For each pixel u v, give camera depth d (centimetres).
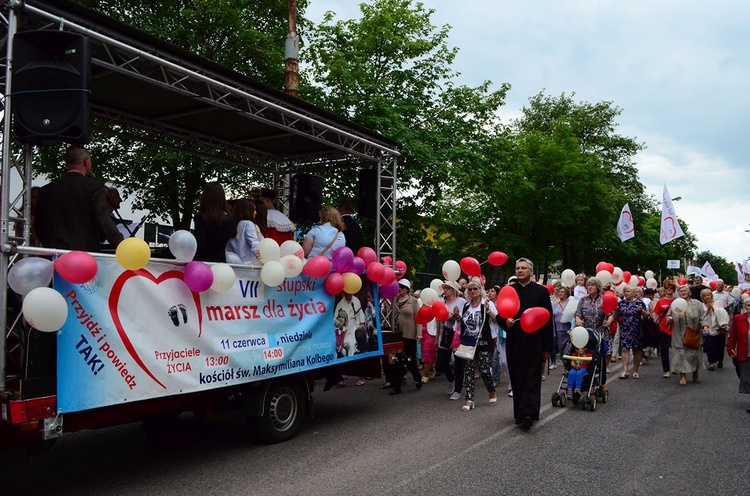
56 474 545
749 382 858
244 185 1481
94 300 457
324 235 749
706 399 920
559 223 2706
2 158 433
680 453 601
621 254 3709
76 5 500
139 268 482
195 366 538
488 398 933
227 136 952
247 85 704
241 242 653
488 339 863
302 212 1026
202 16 1414
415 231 1611
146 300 499
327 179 1458
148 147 1302
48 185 492
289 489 490
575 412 809
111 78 687
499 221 2833
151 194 1502
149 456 602
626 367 1160
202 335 548
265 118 762
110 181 1352
